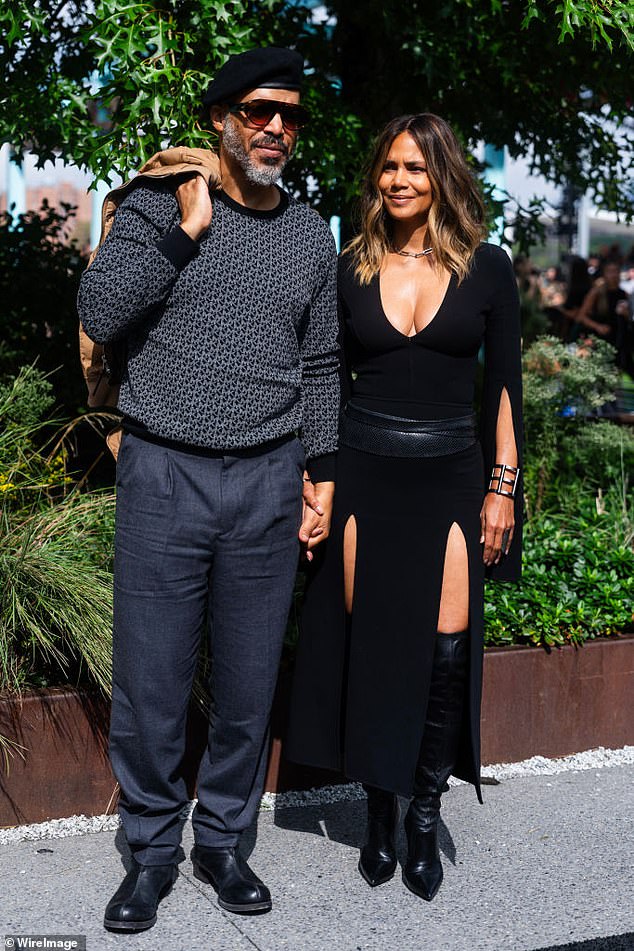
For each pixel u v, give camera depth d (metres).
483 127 5.48
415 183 3.00
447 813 3.61
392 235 3.15
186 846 3.32
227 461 2.79
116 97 4.09
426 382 3.06
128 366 2.80
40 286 5.64
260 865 3.21
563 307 9.57
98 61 3.81
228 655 2.93
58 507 4.00
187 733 3.63
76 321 5.47
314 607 3.21
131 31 3.72
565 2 3.85
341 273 3.15
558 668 4.07
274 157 2.74
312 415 3.04
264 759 3.05
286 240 2.83
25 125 4.11
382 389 3.09
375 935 2.82
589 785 3.86
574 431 5.79
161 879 2.91
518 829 3.49
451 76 4.64
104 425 5.21
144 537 2.79
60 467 4.50
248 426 2.78
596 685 4.13
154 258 2.66
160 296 2.70
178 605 2.83
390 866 3.12
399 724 3.05
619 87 5.14
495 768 3.98
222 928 2.84
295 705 3.25
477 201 3.08
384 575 3.06
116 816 3.50
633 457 5.91
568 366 5.60
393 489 3.06
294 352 2.88
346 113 4.60
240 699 2.95
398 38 4.66
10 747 3.37
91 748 3.47
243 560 2.86
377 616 3.07
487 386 3.15
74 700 3.43
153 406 2.75
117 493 2.87
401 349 3.05
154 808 2.90
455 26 4.57
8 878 3.08
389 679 3.06
